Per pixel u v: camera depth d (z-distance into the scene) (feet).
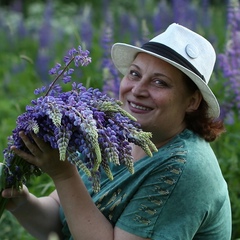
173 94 9.58
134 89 9.57
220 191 9.79
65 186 9.29
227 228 10.30
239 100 17.28
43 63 24.68
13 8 40.14
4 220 14.56
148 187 9.39
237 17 19.08
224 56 18.06
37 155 9.05
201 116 10.09
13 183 9.66
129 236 9.34
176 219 9.32
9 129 20.59
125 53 10.59
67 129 8.32
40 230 11.03
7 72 28.53
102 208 9.78
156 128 9.71
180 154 9.40
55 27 32.71
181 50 9.68
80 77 19.85
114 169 10.09
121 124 8.63
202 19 29.01
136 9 39.70
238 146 16.29
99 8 42.29
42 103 8.51
